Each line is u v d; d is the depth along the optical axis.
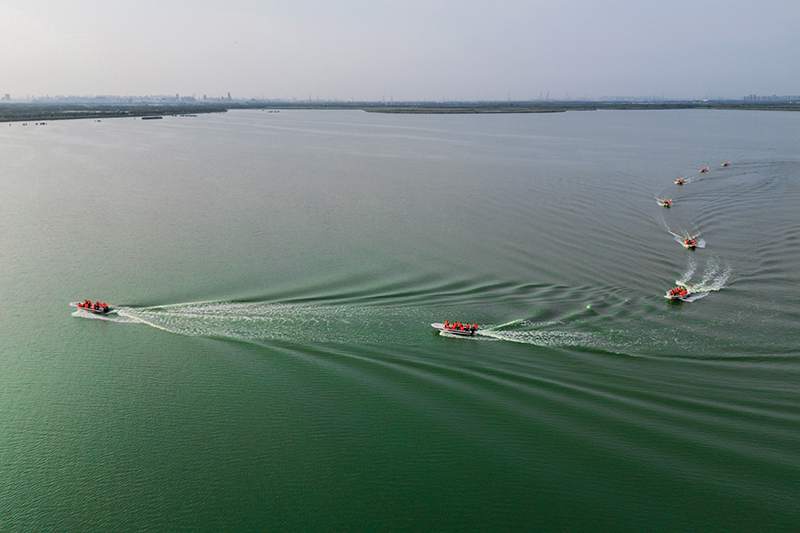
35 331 53.75
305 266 69.75
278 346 50.56
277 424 41.00
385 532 32.47
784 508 33.28
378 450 38.53
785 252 74.12
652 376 45.19
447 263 70.81
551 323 53.91
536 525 32.78
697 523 32.62
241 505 34.34
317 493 35.19
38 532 32.69
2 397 44.09
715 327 52.75
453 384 44.81
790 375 44.81
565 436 39.19
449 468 36.94
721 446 37.75
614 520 33.00
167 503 34.56
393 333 52.50
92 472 36.91
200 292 61.66
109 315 56.78
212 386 45.28
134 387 45.28
